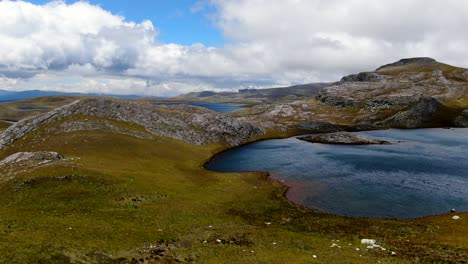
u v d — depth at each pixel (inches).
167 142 4542.3
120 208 2009.1
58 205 1939.0
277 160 4242.1
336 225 2036.2
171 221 1881.2
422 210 2365.9
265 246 1530.5
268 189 2896.2
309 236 1777.8
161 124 5068.9
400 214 2299.5
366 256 1422.2
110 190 2336.4
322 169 3651.6
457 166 3627.0
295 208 2411.4
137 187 2508.6
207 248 1453.0
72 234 1424.7
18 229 1409.9
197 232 1718.8
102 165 2962.6
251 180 3208.7
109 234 1504.7
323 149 5054.1
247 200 2568.9
